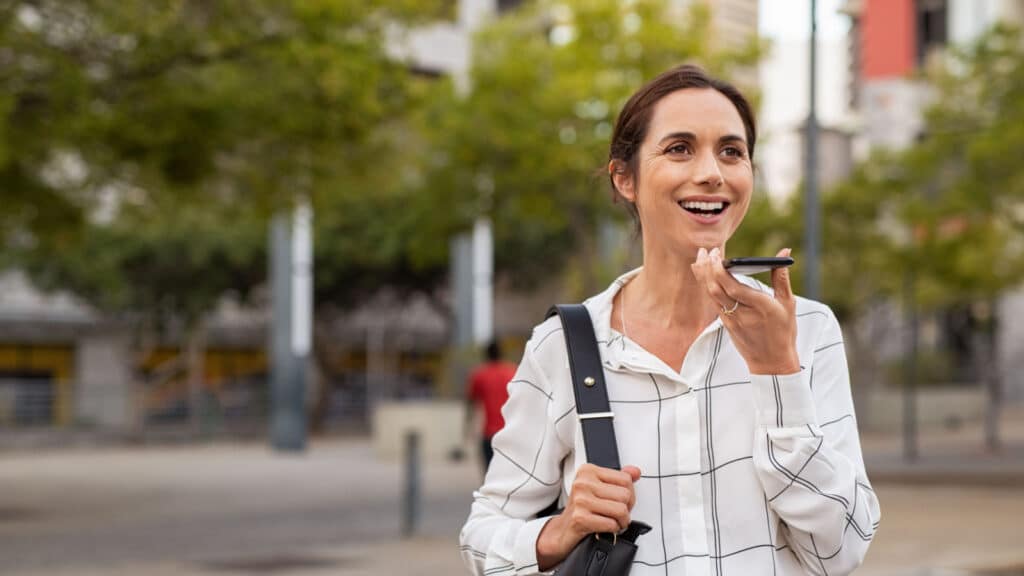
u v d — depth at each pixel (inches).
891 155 887.1
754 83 708.0
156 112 507.5
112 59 509.0
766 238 932.0
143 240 1305.4
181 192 602.5
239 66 516.7
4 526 542.9
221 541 485.7
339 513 600.7
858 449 78.5
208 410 1369.3
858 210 948.0
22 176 587.2
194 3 500.4
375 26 536.4
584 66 721.6
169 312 1406.3
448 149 764.6
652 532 76.5
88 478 836.6
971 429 1262.3
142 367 1487.5
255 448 1235.9
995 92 781.3
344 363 1662.2
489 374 473.4
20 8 499.5
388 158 599.8
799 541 75.4
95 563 420.5
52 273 1290.6
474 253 1237.7
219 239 1323.8
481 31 778.2
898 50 1362.0
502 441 83.8
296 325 1148.5
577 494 74.8
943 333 1498.5
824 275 1046.4
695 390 77.4
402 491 730.8
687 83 78.7
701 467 76.7
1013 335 1525.6
